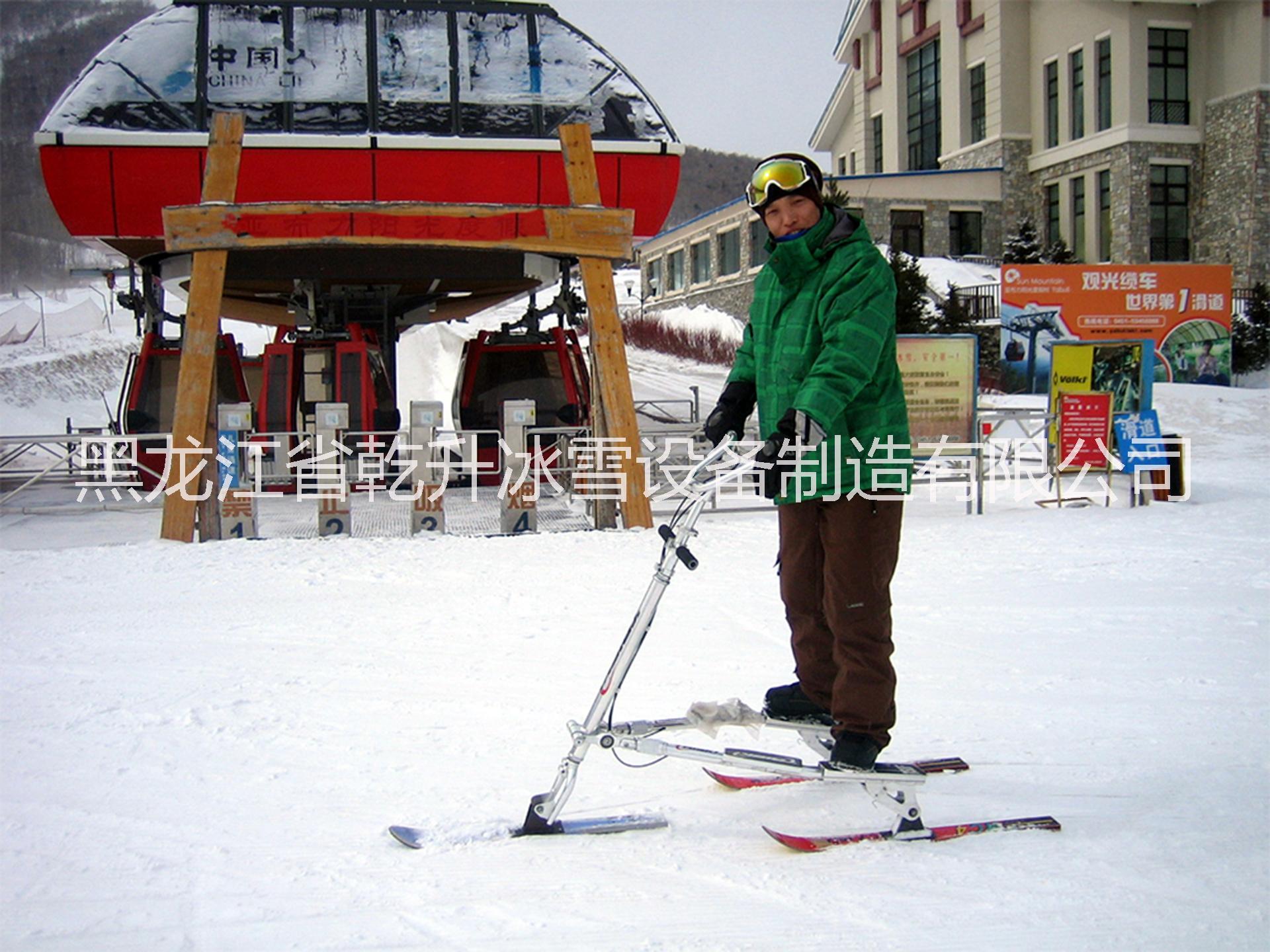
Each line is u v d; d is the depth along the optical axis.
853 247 3.25
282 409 14.65
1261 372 33.06
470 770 3.81
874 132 51.44
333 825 3.29
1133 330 27.16
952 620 6.24
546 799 3.17
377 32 13.40
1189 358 27.38
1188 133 37.28
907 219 39.66
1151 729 4.21
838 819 3.31
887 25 48.44
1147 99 37.00
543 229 10.41
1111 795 3.49
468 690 4.90
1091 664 5.23
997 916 2.62
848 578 3.27
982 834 3.16
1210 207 37.38
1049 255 38.22
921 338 11.52
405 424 23.55
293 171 12.87
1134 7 36.44
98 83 12.84
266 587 7.42
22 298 52.94
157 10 13.12
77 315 46.72
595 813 3.38
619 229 10.55
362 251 13.80
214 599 7.05
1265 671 5.08
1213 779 3.62
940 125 45.31
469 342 16.81
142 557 8.59
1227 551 8.43
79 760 3.94
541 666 5.32
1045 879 2.83
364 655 5.57
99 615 6.58
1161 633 5.88
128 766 3.88
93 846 3.15
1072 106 39.06
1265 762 3.81
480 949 2.48
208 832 3.25
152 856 3.07
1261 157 35.75
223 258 9.87
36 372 35.44
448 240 10.23
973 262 39.53
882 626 3.28
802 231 3.29
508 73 13.60
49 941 2.56
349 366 14.54
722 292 40.88
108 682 5.06
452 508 12.34
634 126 13.84
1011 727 4.25
